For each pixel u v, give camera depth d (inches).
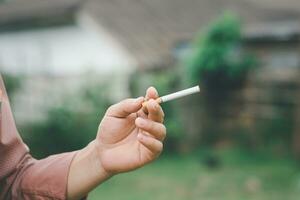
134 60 481.4
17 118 420.5
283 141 439.2
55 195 56.8
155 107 52.4
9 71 460.4
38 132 409.7
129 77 450.9
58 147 413.7
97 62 506.3
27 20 537.6
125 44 494.0
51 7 514.3
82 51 513.3
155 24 537.6
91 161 56.8
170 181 350.3
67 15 512.1
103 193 324.5
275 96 445.4
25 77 430.0
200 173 372.5
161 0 583.5
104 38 500.4
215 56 443.5
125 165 54.4
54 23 530.3
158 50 495.2
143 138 52.7
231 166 392.2
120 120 55.3
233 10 580.1
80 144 416.5
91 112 422.6
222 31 443.8
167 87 447.8
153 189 331.6
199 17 566.9
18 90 422.0
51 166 58.4
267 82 449.7
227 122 458.9
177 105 449.1
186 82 454.0
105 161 55.4
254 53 454.6
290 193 319.6
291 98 438.6
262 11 581.6
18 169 59.6
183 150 445.7
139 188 334.3
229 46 444.5
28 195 57.8
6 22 550.6
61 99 422.6
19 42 558.6
